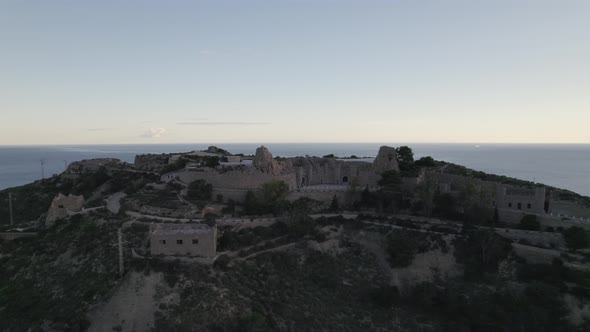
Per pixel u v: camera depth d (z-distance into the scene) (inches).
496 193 4953.3
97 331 3043.8
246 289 3545.8
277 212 4773.6
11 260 4057.6
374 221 4771.2
